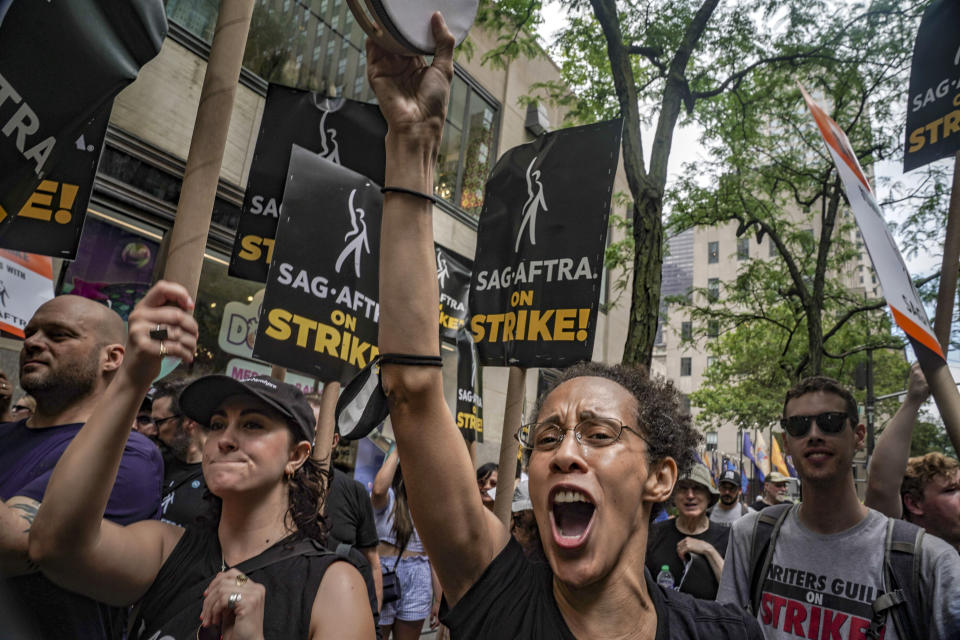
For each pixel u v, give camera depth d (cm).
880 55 1038
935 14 331
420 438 131
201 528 189
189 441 338
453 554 137
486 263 393
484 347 379
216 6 783
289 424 194
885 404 2800
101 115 286
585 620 134
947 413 219
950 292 237
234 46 179
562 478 136
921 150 328
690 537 404
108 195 668
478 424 504
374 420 131
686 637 139
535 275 369
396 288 131
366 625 171
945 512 298
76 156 281
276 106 423
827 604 240
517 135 1314
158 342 148
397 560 504
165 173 722
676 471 149
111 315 235
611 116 933
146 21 146
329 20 940
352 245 356
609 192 359
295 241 341
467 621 135
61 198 278
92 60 138
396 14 123
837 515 249
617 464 136
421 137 133
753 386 2522
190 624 164
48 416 226
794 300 1516
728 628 143
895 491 279
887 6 991
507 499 328
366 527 402
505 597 137
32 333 222
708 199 1339
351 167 421
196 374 729
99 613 188
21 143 131
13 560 157
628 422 141
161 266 718
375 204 368
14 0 126
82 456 150
